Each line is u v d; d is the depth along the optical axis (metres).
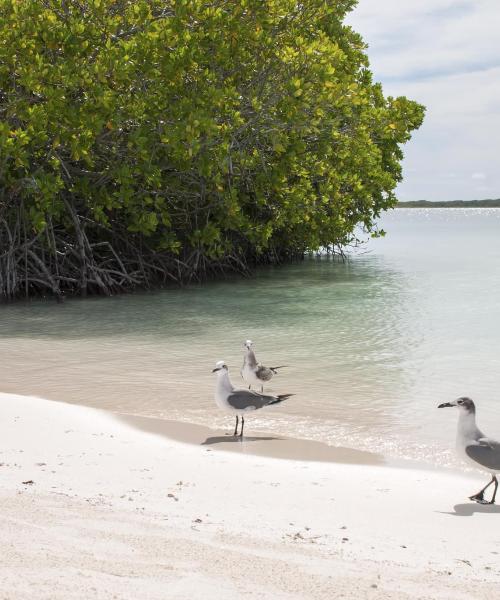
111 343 15.72
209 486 7.05
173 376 12.62
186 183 25.67
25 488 6.45
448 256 43.38
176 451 8.43
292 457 8.34
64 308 21.39
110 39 21.97
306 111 23.73
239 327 17.84
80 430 9.19
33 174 21.70
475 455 6.91
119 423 9.70
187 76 23.25
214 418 10.07
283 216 28.95
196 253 27.61
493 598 4.41
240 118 22.91
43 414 9.94
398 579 4.61
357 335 16.77
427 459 8.36
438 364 13.68
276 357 14.30
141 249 26.53
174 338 16.38
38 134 20.86
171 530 5.32
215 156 23.73
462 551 5.49
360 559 5.05
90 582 4.00
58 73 20.31
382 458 8.38
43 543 4.67
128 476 7.26
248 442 8.96
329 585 4.32
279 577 4.39
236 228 27.72
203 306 21.70
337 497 6.87
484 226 122.56
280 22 24.56
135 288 25.62
